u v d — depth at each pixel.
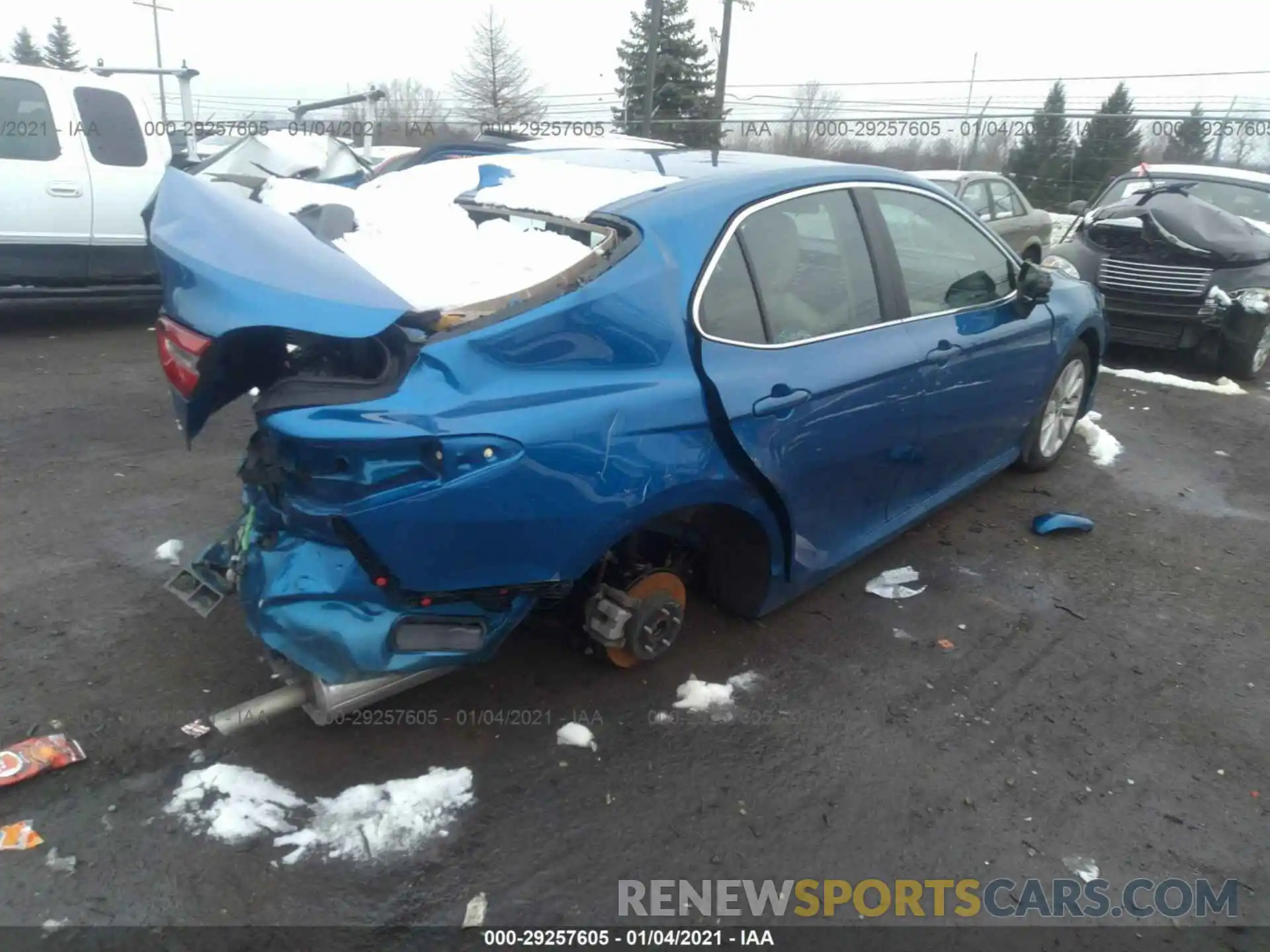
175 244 2.55
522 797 2.81
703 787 2.89
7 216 7.31
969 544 4.60
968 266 4.24
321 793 2.78
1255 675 3.63
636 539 3.23
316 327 2.37
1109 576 4.36
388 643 2.55
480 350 2.54
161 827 2.63
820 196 3.53
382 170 4.51
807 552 3.56
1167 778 3.05
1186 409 7.16
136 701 3.12
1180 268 7.96
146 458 5.14
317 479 2.43
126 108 7.91
